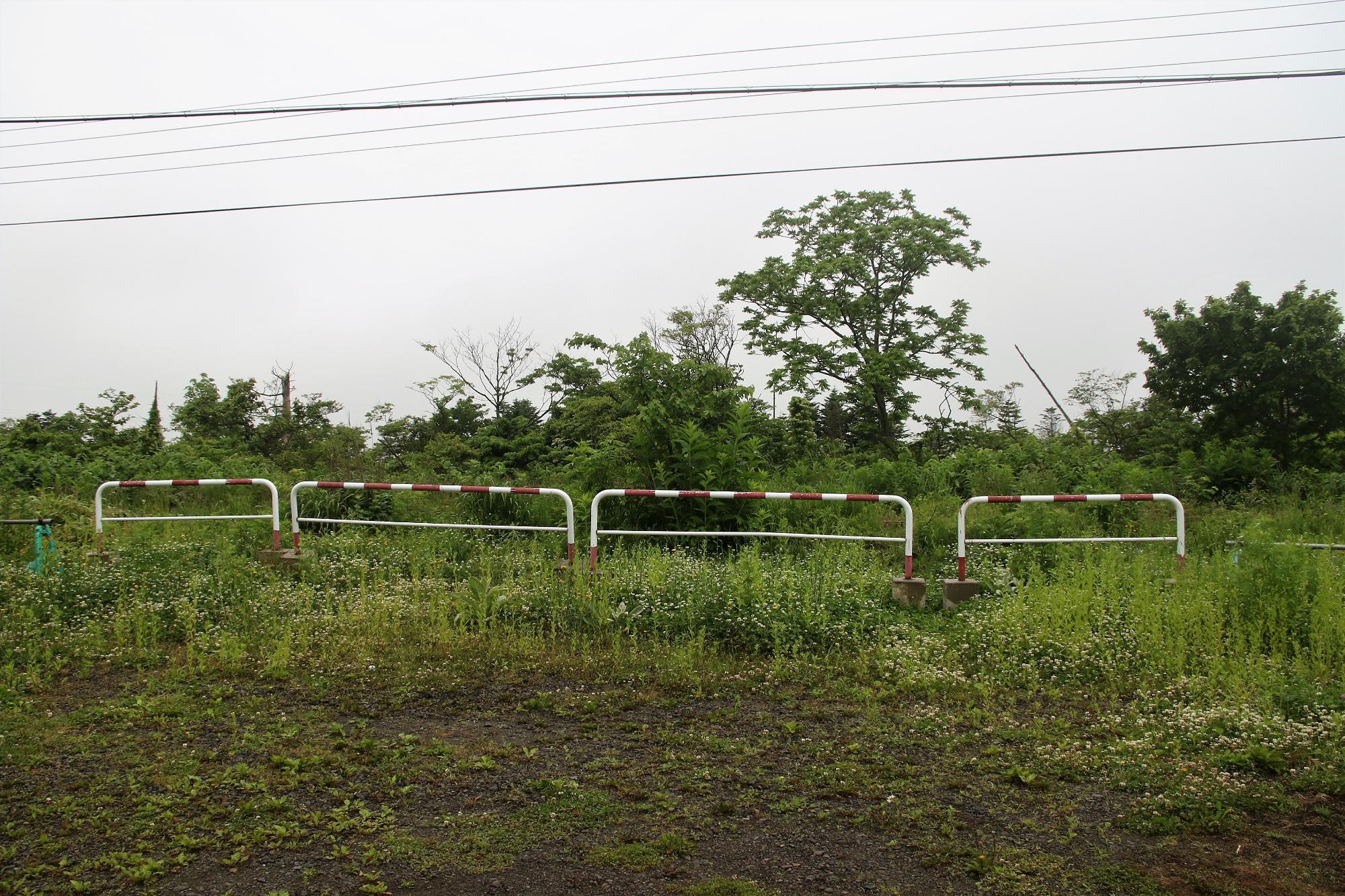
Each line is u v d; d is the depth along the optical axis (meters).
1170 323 20.91
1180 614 7.16
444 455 26.84
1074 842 4.19
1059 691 6.32
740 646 7.41
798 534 8.93
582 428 25.70
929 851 4.10
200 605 8.14
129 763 5.01
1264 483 16.73
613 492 9.03
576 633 7.63
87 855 4.01
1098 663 6.71
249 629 7.71
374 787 4.73
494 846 4.12
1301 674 6.21
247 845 4.11
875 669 6.82
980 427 29.17
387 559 10.06
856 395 29.23
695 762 5.09
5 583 8.50
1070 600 7.79
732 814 4.46
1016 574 9.88
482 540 11.16
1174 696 6.12
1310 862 4.00
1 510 11.80
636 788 4.73
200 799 4.57
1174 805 4.49
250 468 17.86
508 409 35.22
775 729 5.62
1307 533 12.07
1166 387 21.08
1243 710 5.57
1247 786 4.70
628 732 5.59
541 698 6.12
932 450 27.81
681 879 3.87
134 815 4.39
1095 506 13.23
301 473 16.48
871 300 28.84
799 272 28.44
